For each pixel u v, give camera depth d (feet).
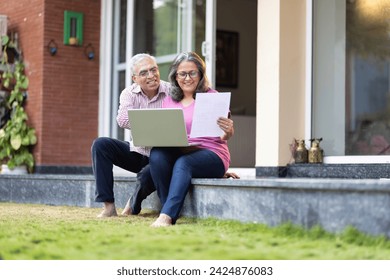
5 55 31.73
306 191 13.75
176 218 16.14
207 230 14.83
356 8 21.79
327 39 22.49
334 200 13.21
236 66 37.55
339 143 22.00
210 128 16.44
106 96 31.22
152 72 18.12
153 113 16.43
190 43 26.91
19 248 12.80
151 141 16.81
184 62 17.44
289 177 22.34
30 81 31.12
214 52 25.99
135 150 18.38
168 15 28.09
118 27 30.94
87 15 31.19
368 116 21.33
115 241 13.17
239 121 30.19
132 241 13.05
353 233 12.75
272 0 22.81
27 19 31.45
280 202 14.34
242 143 30.25
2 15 31.91
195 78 17.42
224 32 37.29
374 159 20.84
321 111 22.57
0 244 13.16
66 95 30.71
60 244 13.02
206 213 16.60
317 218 13.52
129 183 21.17
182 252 12.06
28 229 15.43
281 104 22.49
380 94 21.02
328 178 21.33
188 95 17.66
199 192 16.83
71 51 30.86
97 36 31.40
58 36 30.63
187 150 17.21
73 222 16.93
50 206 23.94
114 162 18.67
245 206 15.30
